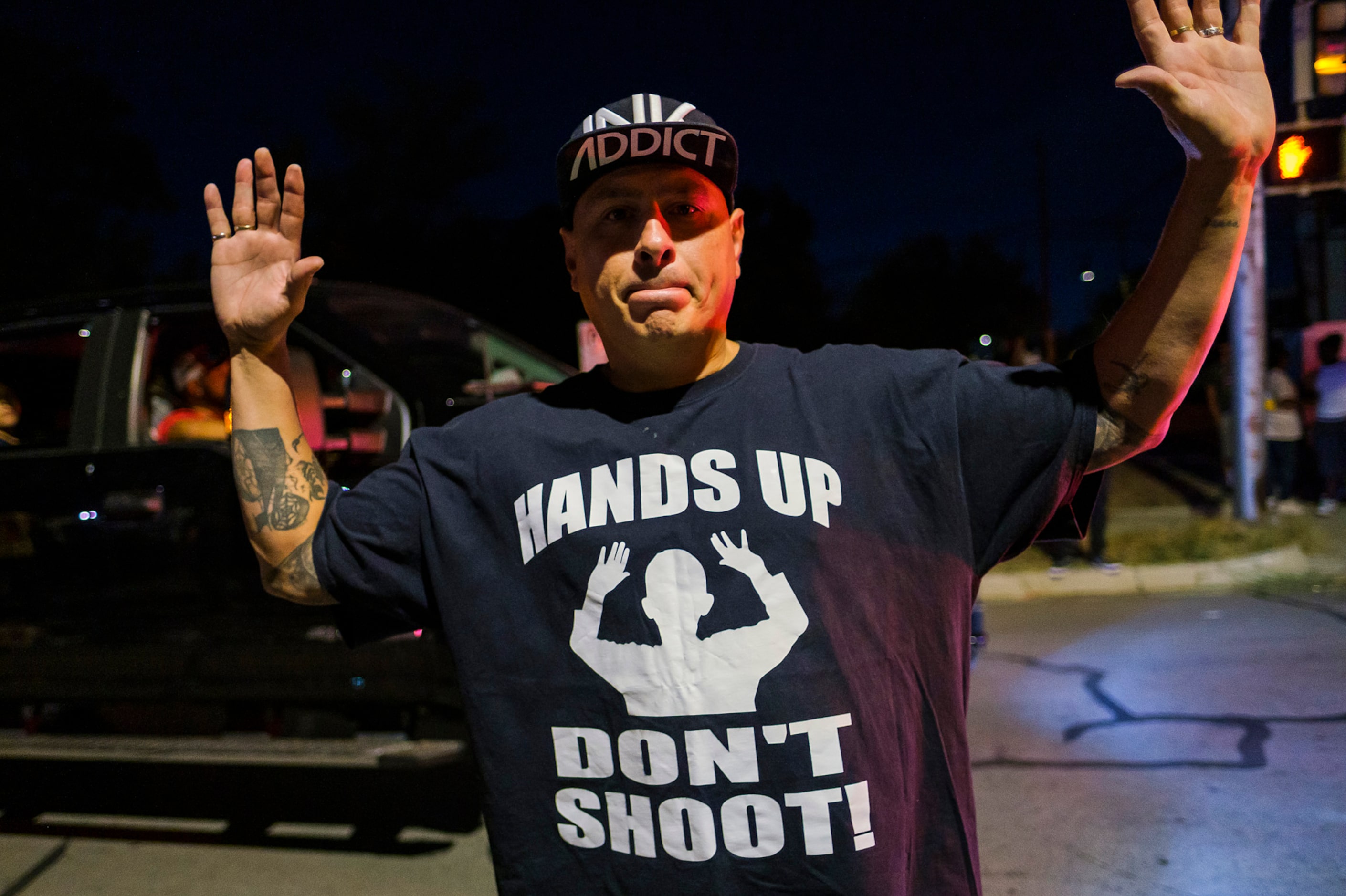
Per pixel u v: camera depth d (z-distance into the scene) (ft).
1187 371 3.31
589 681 3.43
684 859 3.29
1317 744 11.93
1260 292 26.58
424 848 10.84
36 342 12.61
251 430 4.14
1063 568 22.47
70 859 10.96
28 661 11.33
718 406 3.60
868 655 3.33
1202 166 3.19
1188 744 12.28
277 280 4.12
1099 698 14.28
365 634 4.16
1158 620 18.83
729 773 3.27
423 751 9.59
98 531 11.10
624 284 3.65
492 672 3.57
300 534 4.07
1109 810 10.62
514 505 3.63
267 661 10.39
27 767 12.94
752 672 3.28
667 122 3.58
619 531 3.44
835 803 3.23
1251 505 26.91
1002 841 10.11
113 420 11.72
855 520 3.39
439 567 3.74
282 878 10.21
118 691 11.00
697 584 3.36
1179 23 3.28
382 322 11.96
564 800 3.45
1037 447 3.45
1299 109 22.75
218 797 12.73
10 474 11.52
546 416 3.77
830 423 3.51
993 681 15.49
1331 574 21.56
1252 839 9.76
